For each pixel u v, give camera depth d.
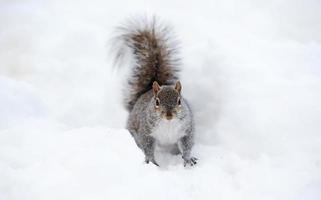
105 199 5.87
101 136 7.07
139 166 6.50
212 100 8.48
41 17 11.27
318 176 6.41
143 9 11.32
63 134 7.22
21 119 7.78
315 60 9.04
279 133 7.32
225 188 6.52
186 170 7.09
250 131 7.59
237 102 8.10
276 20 10.88
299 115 7.50
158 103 7.41
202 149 7.87
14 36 10.65
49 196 5.92
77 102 8.86
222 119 8.09
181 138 7.80
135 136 8.28
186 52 9.34
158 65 9.07
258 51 9.27
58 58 10.02
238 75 8.54
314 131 7.23
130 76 9.30
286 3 11.28
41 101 8.67
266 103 7.86
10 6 11.98
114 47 9.67
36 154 6.70
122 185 6.13
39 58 10.02
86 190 6.02
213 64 8.87
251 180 6.61
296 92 7.95
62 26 10.88
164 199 6.03
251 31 10.49
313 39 10.30
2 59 10.08
